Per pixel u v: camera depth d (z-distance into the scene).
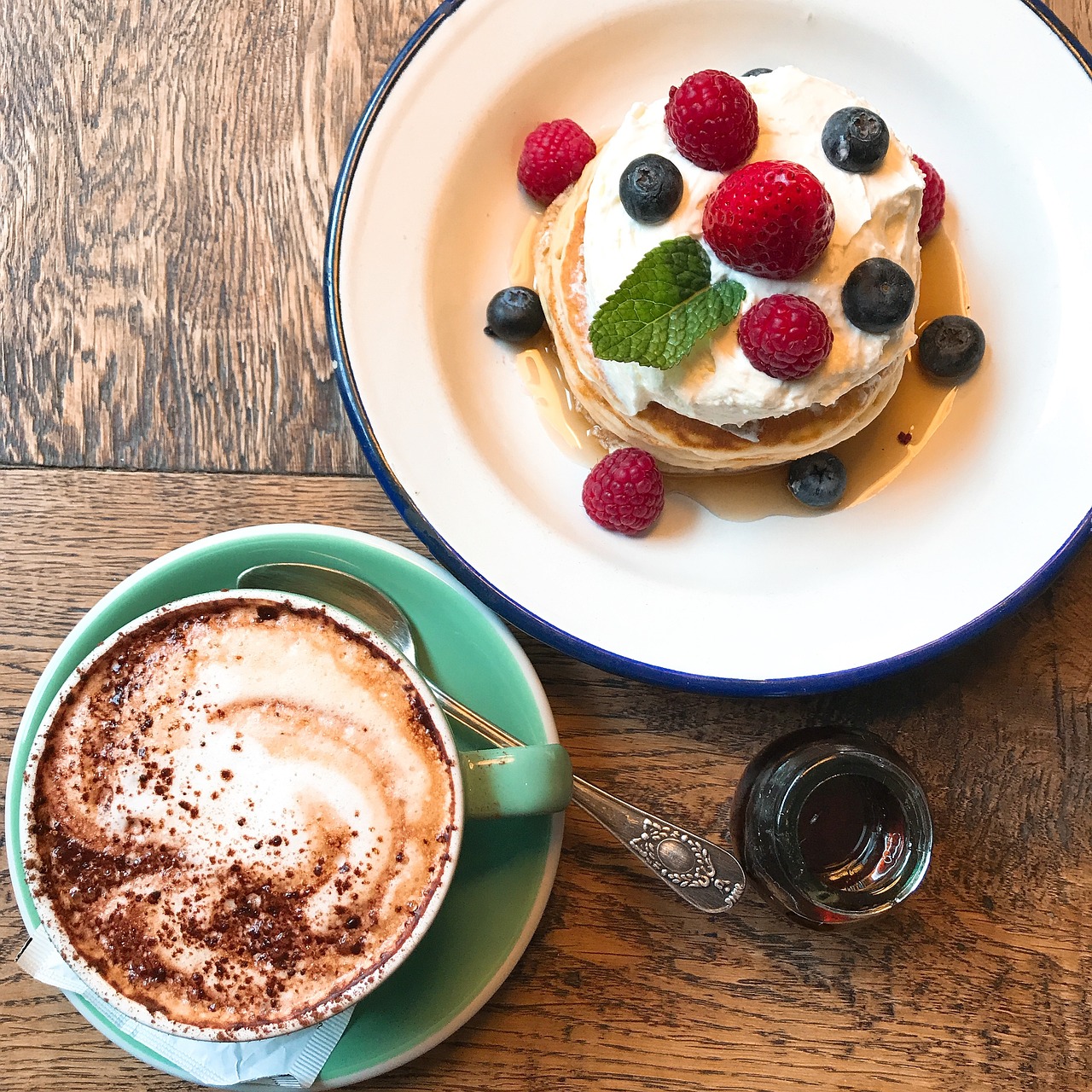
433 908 0.44
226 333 0.51
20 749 0.46
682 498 0.52
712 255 0.47
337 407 0.51
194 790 0.44
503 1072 0.49
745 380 0.48
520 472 0.51
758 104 0.48
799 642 0.49
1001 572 0.49
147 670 0.45
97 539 0.50
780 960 0.50
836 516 0.51
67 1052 0.49
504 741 0.47
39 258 0.51
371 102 0.49
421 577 0.47
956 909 0.50
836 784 0.49
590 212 0.49
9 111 0.51
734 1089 0.49
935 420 0.52
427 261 0.49
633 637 0.48
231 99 0.52
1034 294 0.51
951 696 0.51
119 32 0.52
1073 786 0.51
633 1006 0.49
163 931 0.44
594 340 0.47
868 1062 0.49
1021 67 0.50
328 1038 0.46
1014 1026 0.50
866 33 0.51
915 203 0.49
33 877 0.44
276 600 0.45
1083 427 0.50
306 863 0.44
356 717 0.45
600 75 0.52
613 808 0.48
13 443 0.51
